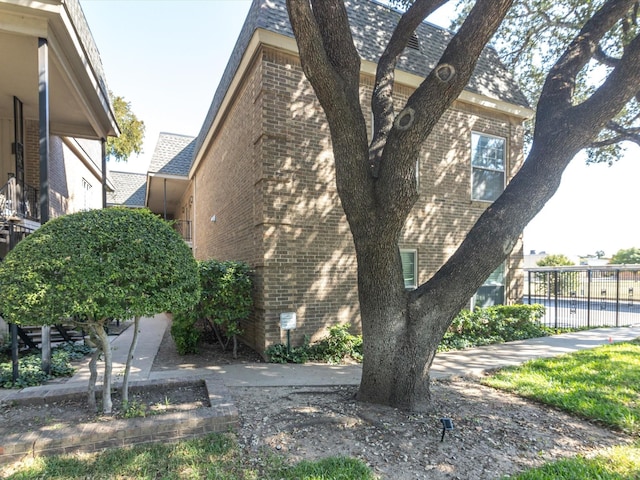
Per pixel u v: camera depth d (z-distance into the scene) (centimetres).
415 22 450
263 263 614
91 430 295
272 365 580
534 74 1163
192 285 360
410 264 793
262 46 624
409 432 325
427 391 385
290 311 629
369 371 390
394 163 346
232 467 271
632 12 827
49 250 300
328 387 462
